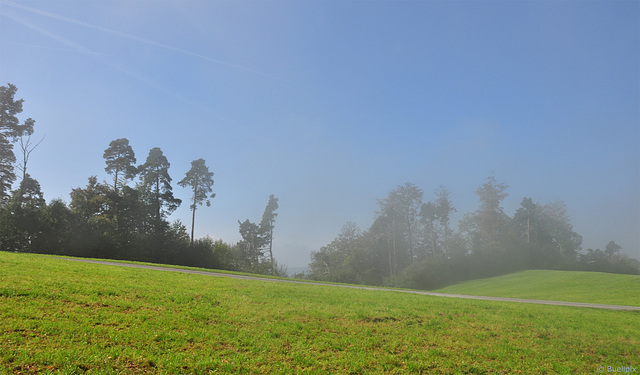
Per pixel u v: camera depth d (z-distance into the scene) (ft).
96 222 200.54
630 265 297.33
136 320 40.11
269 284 85.30
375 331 46.85
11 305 39.29
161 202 235.61
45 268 66.90
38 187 206.08
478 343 45.19
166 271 93.35
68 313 39.47
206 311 47.55
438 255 288.92
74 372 27.25
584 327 57.41
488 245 268.82
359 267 289.74
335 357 36.55
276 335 41.42
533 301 102.53
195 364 31.14
